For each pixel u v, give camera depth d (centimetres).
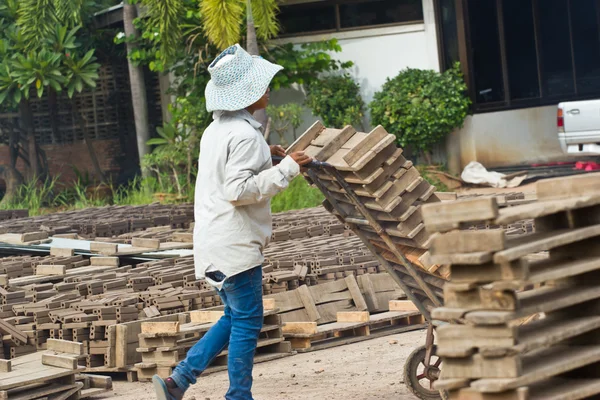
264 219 547
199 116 2072
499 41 2083
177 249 1167
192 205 1608
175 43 2002
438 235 345
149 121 2508
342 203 584
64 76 2191
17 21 2145
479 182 1975
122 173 2494
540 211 343
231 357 542
